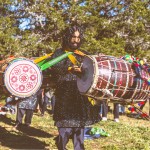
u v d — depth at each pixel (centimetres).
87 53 485
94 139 712
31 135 738
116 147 633
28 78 456
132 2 2055
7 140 665
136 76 435
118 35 1991
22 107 827
